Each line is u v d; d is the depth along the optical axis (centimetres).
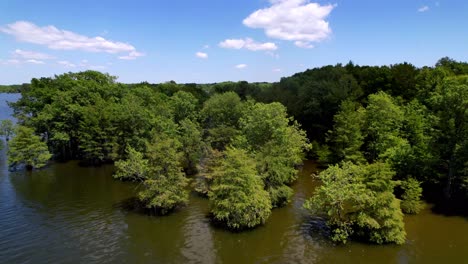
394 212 3045
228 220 3419
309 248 3044
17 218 3775
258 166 4100
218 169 3744
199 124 7625
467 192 3994
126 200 4444
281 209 4072
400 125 5309
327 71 9512
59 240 3225
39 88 7462
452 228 3444
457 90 3966
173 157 3916
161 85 11956
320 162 6681
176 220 3756
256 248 3064
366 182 3212
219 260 2847
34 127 6706
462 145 3953
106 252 2989
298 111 7869
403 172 4375
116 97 7962
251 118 4931
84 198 4525
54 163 6650
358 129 5638
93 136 6475
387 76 7288
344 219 3391
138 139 6097
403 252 2941
